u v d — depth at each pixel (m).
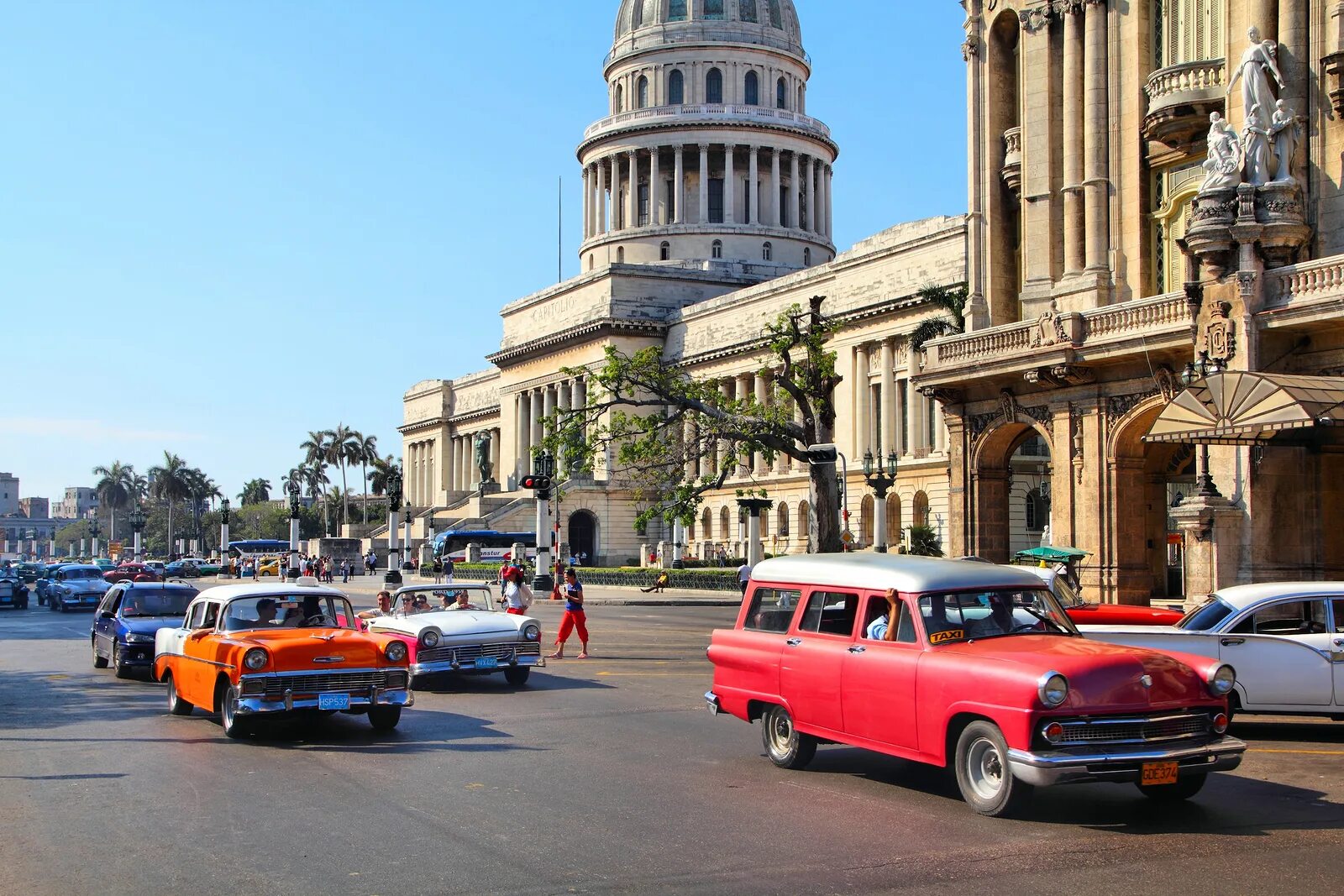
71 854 12.12
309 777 15.99
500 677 27.75
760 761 16.95
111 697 25.05
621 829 12.97
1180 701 13.11
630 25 135.12
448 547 105.75
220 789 15.21
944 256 80.62
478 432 154.75
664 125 128.25
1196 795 14.39
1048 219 40.78
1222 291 30.98
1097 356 35.75
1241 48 33.78
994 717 13.05
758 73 131.62
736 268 118.31
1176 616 22.61
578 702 23.36
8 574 81.56
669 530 112.69
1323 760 16.73
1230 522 31.00
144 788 15.35
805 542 94.88
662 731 19.62
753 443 44.03
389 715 19.62
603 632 41.28
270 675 18.61
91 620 55.44
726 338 104.19
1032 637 14.37
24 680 28.53
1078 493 37.50
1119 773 12.68
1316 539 30.70
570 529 113.25
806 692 15.77
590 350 115.12
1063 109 40.56
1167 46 37.56
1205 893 10.45
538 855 11.93
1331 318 28.73
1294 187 30.81
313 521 197.38
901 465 83.06
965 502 42.00
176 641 21.81
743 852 11.96
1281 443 30.86
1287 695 18.22
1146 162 37.94
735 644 17.19
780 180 131.12
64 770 16.61
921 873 11.16
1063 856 11.71
